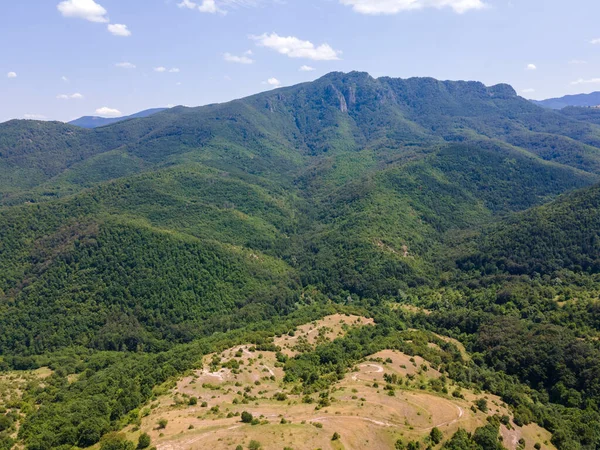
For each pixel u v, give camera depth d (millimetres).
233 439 83375
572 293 183750
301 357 144375
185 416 98625
